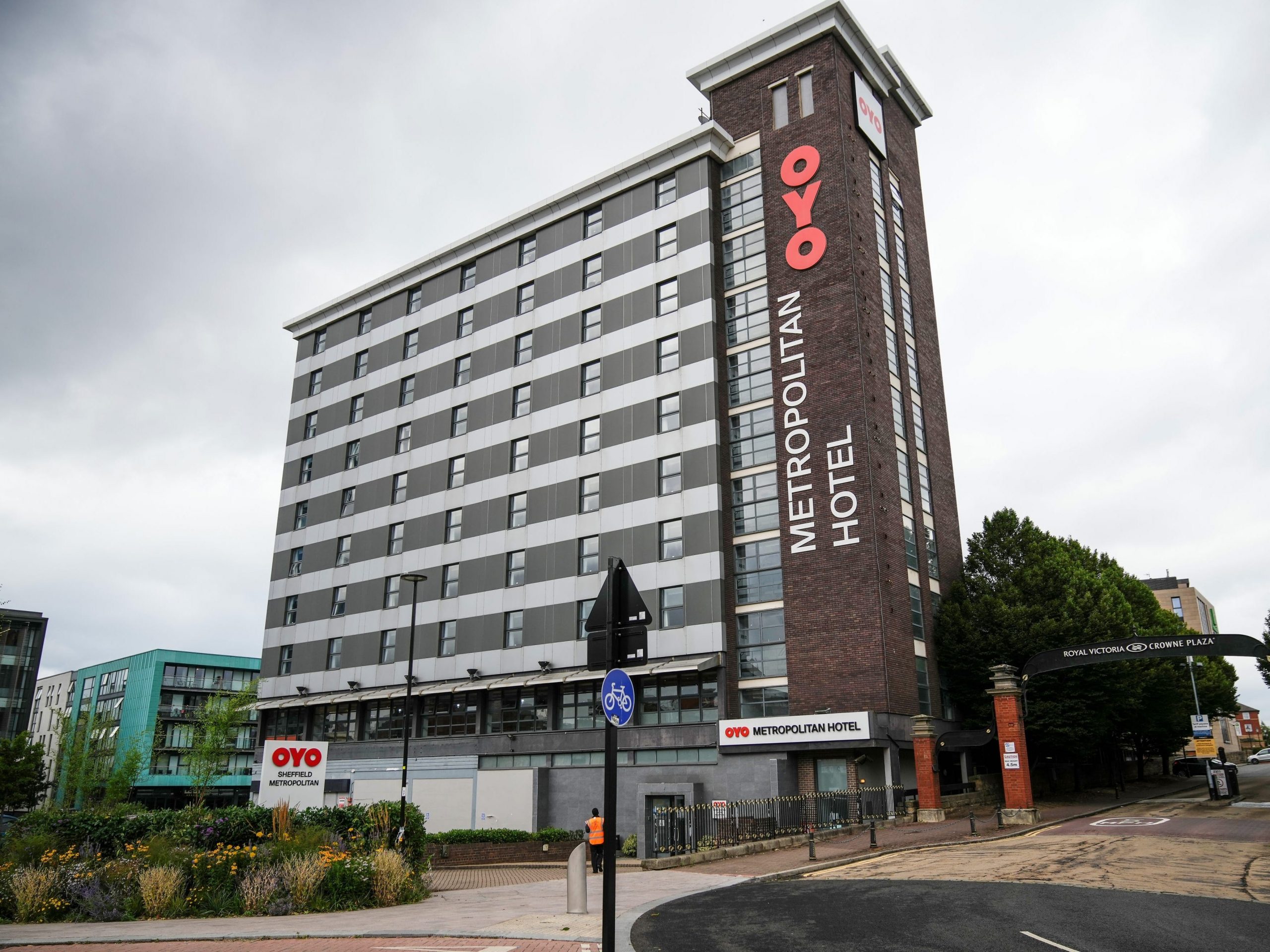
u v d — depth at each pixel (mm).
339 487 54469
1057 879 17531
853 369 37000
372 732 47969
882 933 12609
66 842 19938
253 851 18375
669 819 27656
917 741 32250
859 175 41344
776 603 36750
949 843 25344
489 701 43375
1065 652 31516
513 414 46938
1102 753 50188
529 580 43312
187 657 95500
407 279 54938
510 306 49000
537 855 32438
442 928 13641
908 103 49281
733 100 44312
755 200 42156
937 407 45750
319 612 52656
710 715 36062
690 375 40375
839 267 38438
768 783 33781
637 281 43562
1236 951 11062
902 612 36156
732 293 41656
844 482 36094
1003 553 42250
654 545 39281
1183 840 23891
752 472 38875
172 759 91000
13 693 90750
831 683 34500
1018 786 29750
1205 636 29766
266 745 22625
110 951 12234
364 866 18219
